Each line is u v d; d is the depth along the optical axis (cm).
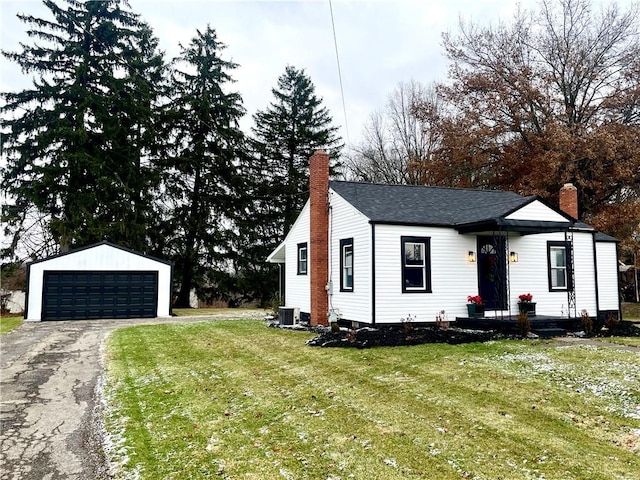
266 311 2617
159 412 672
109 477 477
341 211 1528
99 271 2147
